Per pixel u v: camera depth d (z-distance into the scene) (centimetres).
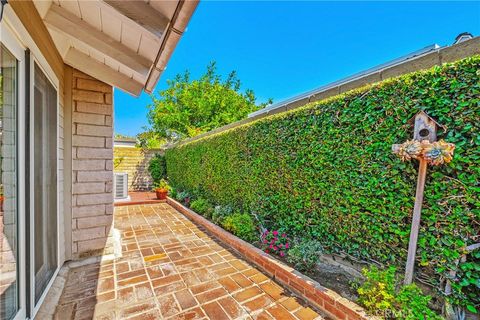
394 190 249
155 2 183
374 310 212
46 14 250
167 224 563
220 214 513
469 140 199
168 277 309
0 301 171
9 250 182
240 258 371
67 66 355
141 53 279
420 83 227
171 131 1446
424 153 212
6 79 178
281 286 291
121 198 862
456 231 205
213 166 628
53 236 292
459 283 204
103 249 378
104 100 384
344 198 297
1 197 174
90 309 242
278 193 403
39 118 244
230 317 234
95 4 212
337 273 297
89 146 370
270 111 534
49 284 272
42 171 253
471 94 197
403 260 245
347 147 292
